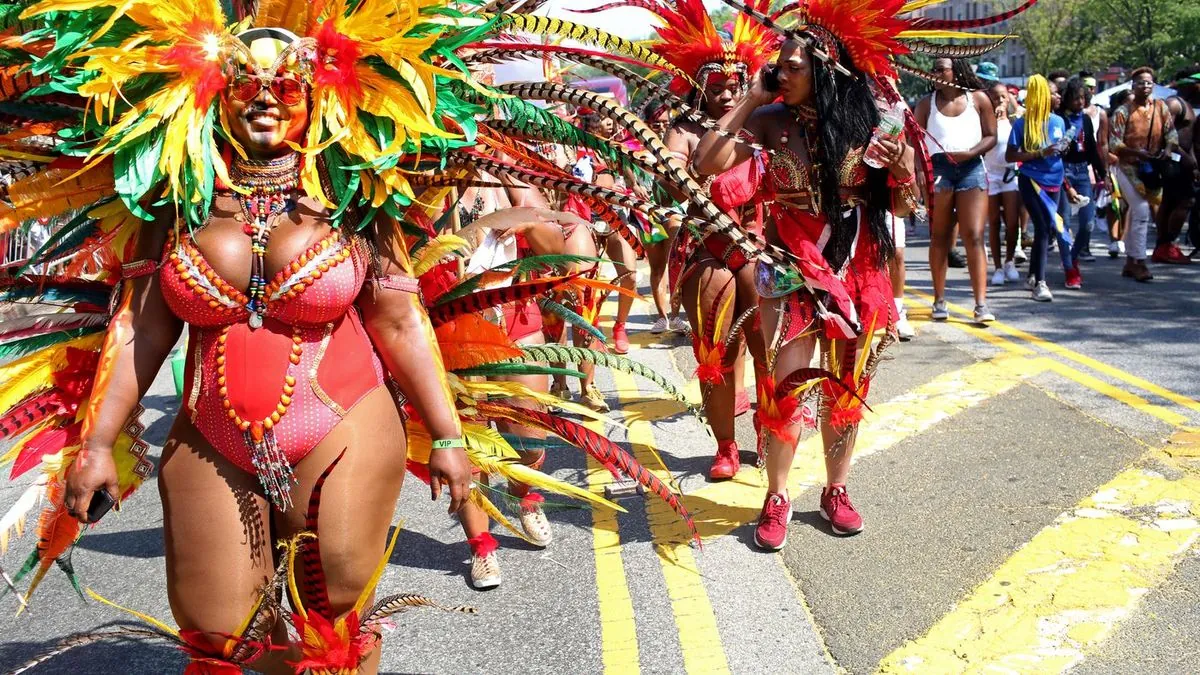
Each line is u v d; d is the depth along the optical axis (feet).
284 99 7.76
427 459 9.45
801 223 13.03
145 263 8.00
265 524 8.12
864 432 18.04
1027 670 10.34
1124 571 12.19
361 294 8.44
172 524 8.01
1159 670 10.19
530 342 13.93
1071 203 32.94
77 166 7.99
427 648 11.73
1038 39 124.88
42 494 8.59
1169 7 116.37
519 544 14.48
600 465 17.63
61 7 7.39
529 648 11.59
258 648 8.07
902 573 12.64
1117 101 35.55
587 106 8.54
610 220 10.19
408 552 14.46
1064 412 18.40
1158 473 15.16
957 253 38.68
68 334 8.68
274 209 7.92
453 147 8.52
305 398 8.03
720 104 16.34
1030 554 12.84
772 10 16.44
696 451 18.06
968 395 19.89
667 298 29.27
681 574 13.12
